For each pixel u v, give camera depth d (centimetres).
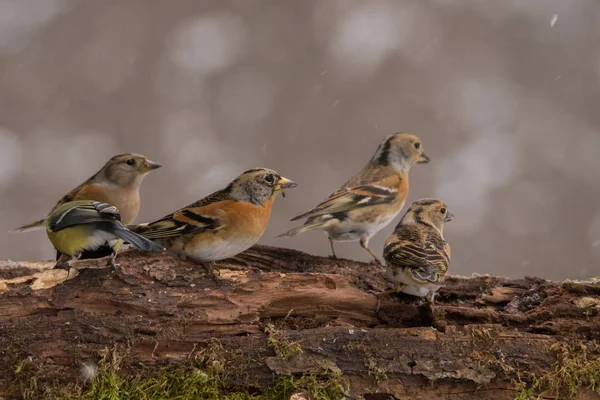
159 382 627
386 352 645
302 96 1741
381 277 802
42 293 641
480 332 657
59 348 623
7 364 614
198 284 670
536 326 686
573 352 661
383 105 1723
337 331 650
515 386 650
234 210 729
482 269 1531
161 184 1616
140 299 651
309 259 849
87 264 670
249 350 643
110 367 621
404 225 788
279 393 634
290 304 693
